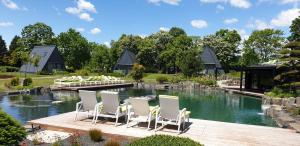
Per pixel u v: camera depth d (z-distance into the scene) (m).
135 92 25.97
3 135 5.29
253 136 6.88
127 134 6.78
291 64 20.16
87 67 48.53
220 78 41.81
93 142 6.39
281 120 10.30
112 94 7.59
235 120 12.23
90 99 8.01
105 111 8.01
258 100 20.19
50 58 44.59
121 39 62.06
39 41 56.19
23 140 6.28
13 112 12.90
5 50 60.69
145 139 4.35
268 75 25.22
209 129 7.48
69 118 8.41
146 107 7.40
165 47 55.69
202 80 31.23
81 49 55.69
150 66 54.28
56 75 39.94
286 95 17.73
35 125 7.70
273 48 49.81
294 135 7.04
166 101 7.10
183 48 53.34
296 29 35.44
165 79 34.56
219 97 22.05
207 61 46.59
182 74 37.19
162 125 7.59
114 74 44.66
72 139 6.27
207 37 57.81
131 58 52.78
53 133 7.20
